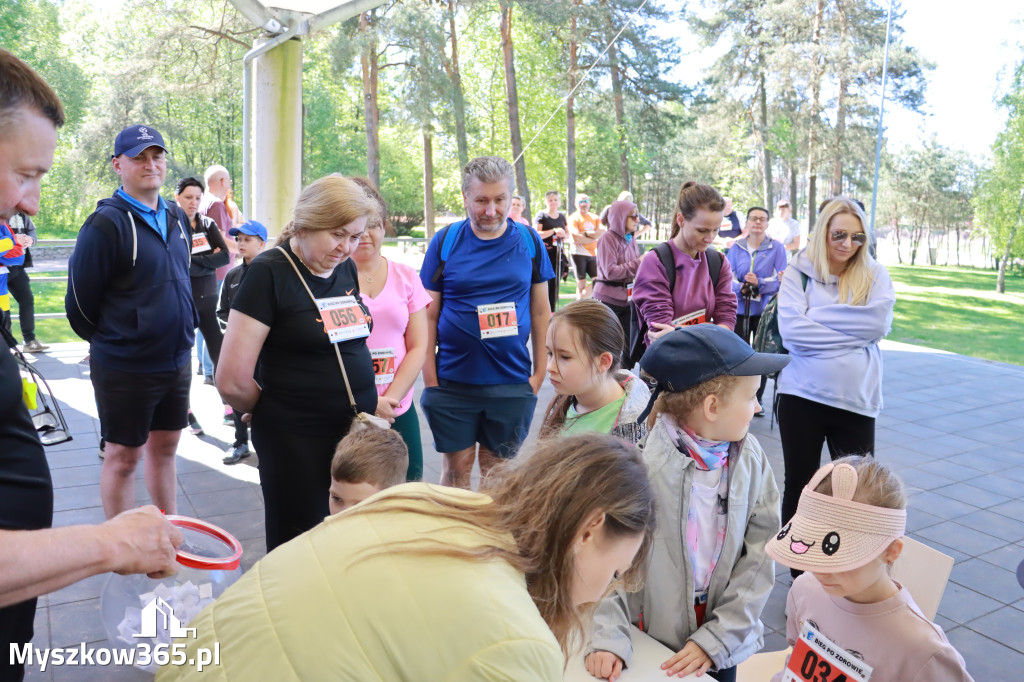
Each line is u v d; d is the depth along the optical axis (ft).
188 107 100.73
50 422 6.95
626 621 6.19
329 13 17.63
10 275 25.27
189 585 6.24
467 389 11.78
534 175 104.37
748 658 6.79
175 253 11.64
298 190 18.98
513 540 3.64
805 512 5.50
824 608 5.79
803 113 94.17
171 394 11.82
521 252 11.75
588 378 7.52
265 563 3.80
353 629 3.26
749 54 98.12
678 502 6.28
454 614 3.20
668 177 133.18
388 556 3.43
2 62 3.71
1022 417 22.80
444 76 70.54
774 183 120.16
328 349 8.48
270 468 8.61
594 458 3.73
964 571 12.81
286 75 18.13
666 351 6.40
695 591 6.43
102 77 95.91
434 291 11.82
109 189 91.66
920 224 96.02
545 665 3.22
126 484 11.56
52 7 92.63
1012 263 57.62
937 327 43.83
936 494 16.31
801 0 90.48
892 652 5.29
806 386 10.80
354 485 7.66
